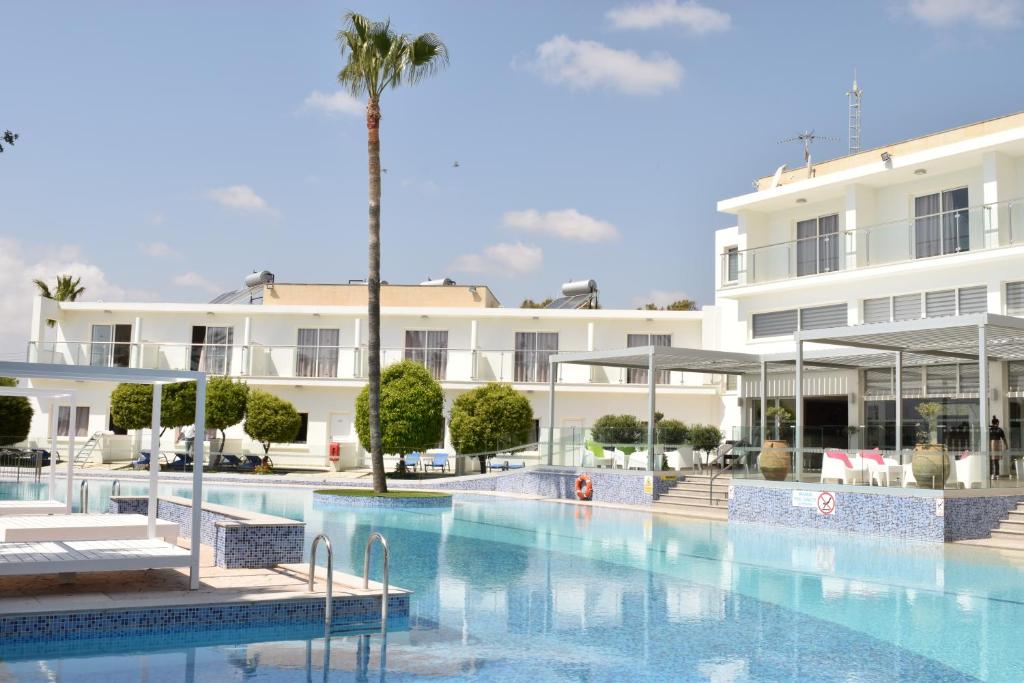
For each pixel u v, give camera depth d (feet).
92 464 101.81
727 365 83.82
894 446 59.52
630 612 30.09
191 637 25.22
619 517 62.90
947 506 49.49
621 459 75.92
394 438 93.35
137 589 28.27
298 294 123.65
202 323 119.03
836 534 53.36
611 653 24.53
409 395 93.91
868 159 88.63
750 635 26.94
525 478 82.94
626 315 112.06
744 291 89.04
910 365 76.54
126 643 24.40
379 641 25.20
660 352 73.31
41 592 27.71
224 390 99.14
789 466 59.31
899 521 51.42
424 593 32.73
